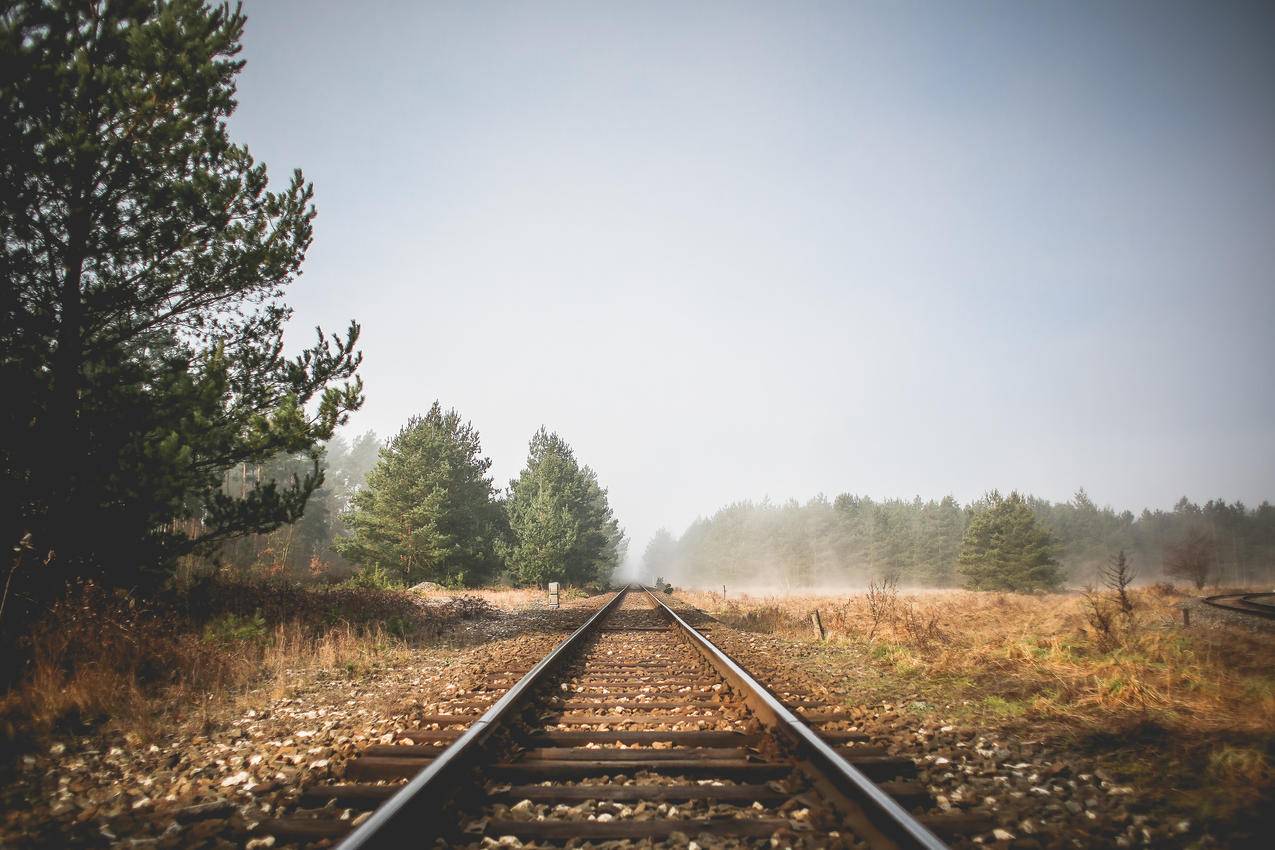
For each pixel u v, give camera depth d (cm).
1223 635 1172
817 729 550
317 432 955
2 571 709
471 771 406
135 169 830
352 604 1395
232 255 970
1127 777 439
